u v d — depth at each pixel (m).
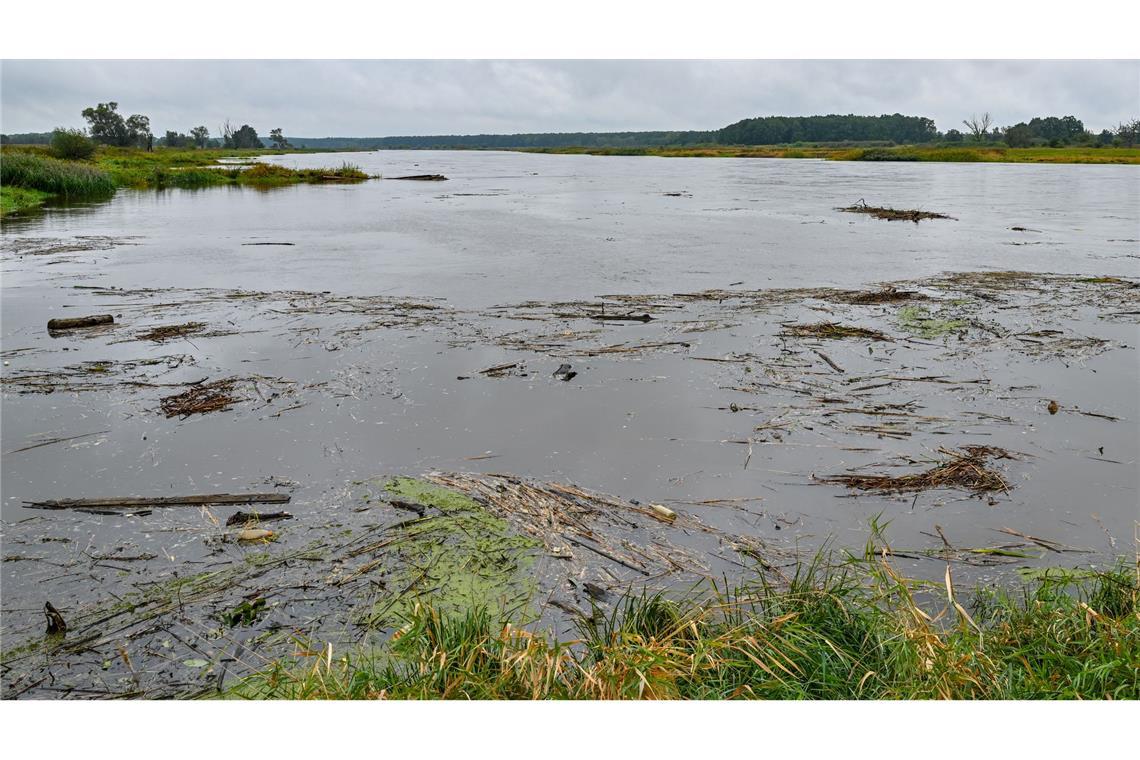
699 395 7.84
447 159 100.75
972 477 6.02
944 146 111.25
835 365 8.72
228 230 21.73
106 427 6.98
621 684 3.54
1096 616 3.88
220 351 9.30
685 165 76.50
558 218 25.47
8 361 8.88
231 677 3.88
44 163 35.00
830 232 21.52
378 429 6.96
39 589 4.57
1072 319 11.06
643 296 12.48
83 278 14.12
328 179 48.34
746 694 3.62
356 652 4.07
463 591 4.59
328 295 12.52
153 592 4.56
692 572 4.83
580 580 4.71
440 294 12.70
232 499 5.59
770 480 6.05
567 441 6.73
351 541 5.09
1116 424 7.11
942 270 15.26
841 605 4.20
